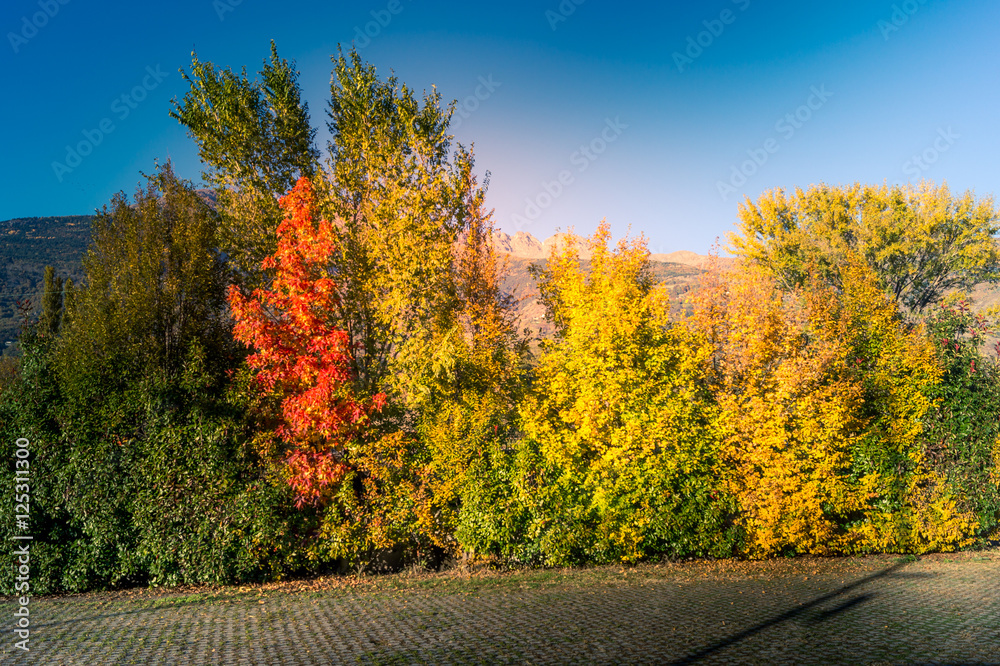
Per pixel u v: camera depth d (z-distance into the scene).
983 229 28.84
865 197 30.58
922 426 12.98
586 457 12.52
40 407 11.34
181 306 12.50
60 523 11.15
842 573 11.34
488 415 12.20
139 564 11.11
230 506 11.20
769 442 12.11
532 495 11.82
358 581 11.32
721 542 12.30
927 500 12.92
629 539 12.02
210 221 13.45
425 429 12.17
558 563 12.01
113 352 11.71
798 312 13.94
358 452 11.89
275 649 7.19
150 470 11.20
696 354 12.82
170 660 6.83
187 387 11.45
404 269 13.31
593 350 12.61
